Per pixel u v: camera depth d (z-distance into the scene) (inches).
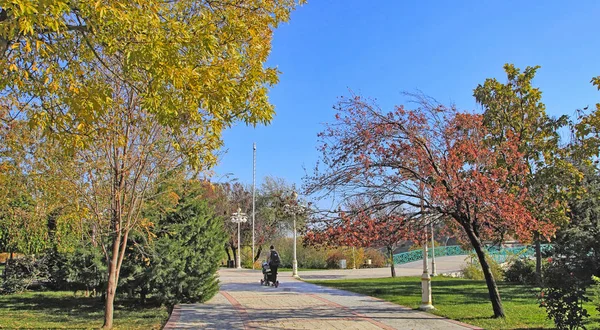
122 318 489.7
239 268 1579.7
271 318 471.2
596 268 337.4
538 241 695.7
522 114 626.2
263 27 324.2
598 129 421.7
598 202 528.4
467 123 464.4
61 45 285.9
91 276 564.1
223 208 1747.0
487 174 440.1
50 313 529.7
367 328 414.9
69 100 266.7
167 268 547.8
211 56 291.1
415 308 535.2
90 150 407.5
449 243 1995.6
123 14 246.4
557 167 551.5
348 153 452.8
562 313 346.6
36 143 453.7
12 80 279.0
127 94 402.0
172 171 479.2
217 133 306.5
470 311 503.2
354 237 428.8
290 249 1644.9
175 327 419.2
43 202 512.1
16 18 227.1
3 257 1019.9
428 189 439.2
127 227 443.5
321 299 627.8
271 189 1838.1
